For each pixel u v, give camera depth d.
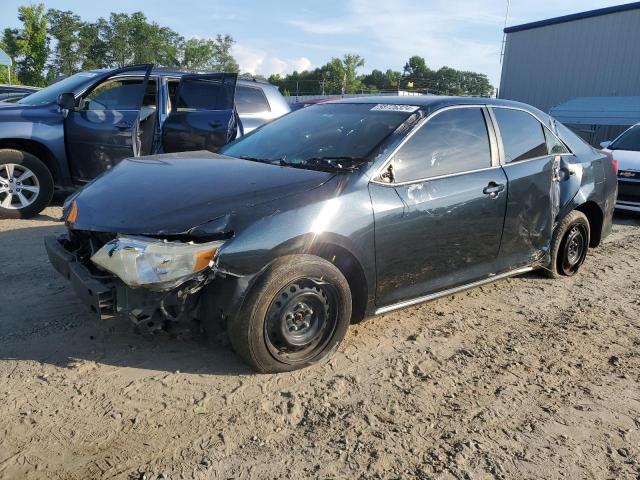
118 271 2.82
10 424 2.69
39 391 2.98
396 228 3.51
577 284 5.23
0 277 4.58
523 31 22.58
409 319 4.22
